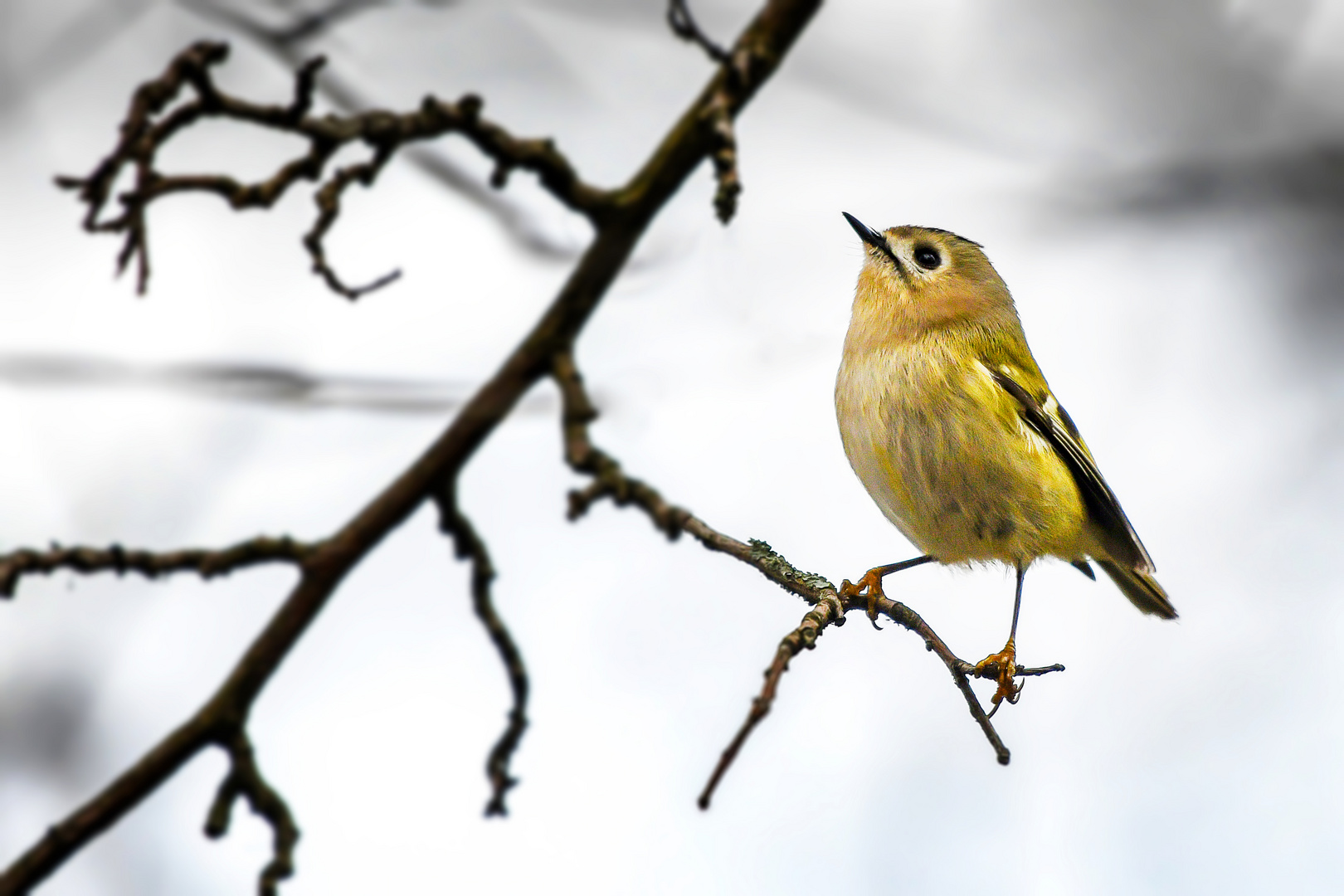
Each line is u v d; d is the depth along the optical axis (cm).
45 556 133
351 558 142
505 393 147
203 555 137
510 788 150
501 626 147
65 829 132
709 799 135
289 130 137
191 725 137
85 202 132
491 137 147
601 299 152
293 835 139
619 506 125
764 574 217
